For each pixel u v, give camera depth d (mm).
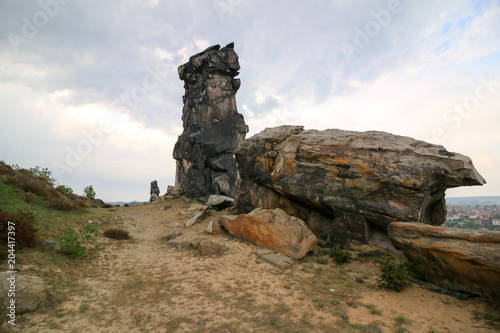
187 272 10312
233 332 6211
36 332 5641
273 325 6543
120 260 11586
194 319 6734
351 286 9188
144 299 7828
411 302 8055
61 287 7840
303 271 10711
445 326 6684
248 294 8312
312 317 6980
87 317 6535
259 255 12117
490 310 7387
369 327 6527
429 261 9008
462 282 8398
